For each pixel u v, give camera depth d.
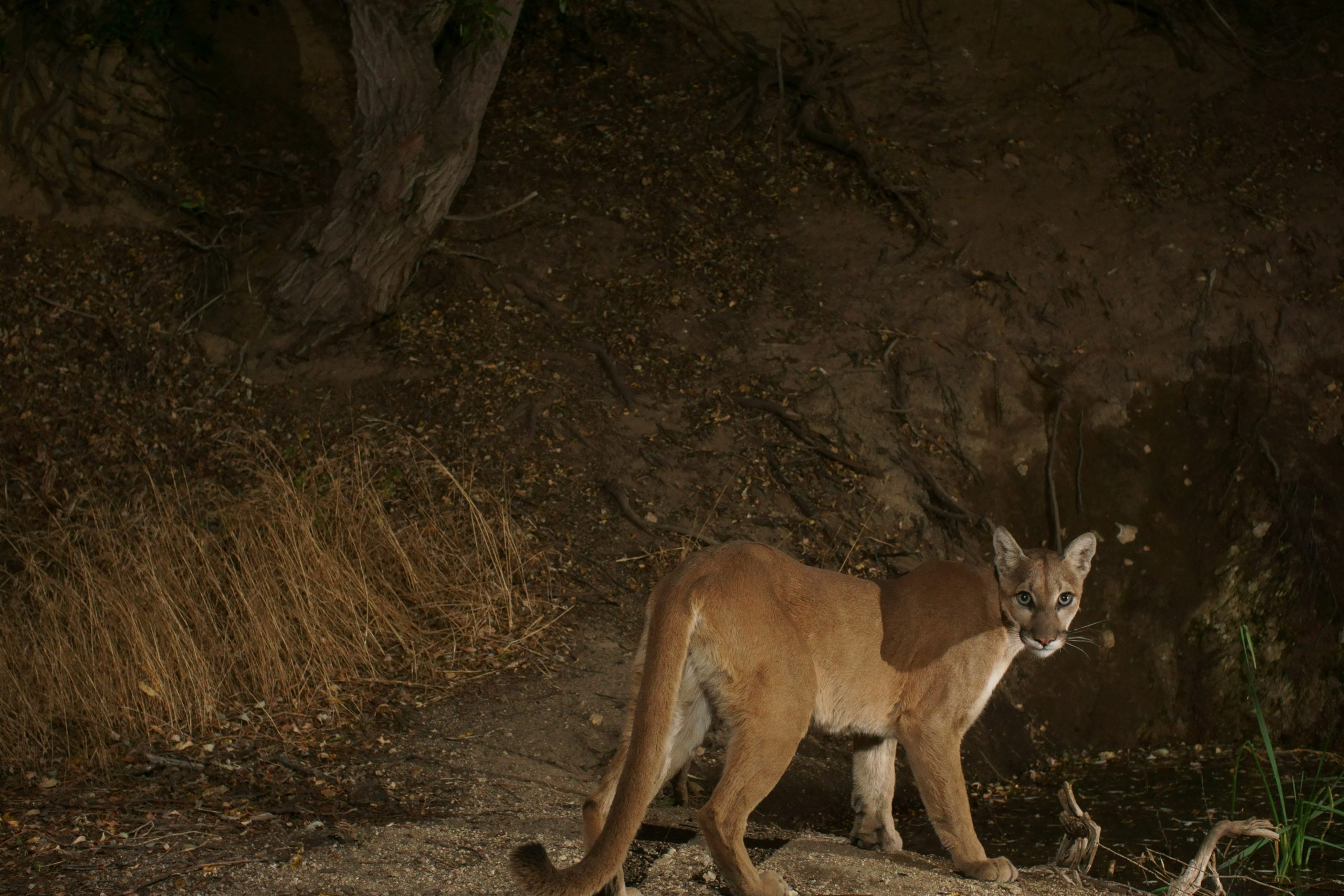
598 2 13.70
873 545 9.46
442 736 6.45
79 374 9.70
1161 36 14.04
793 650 4.58
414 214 10.30
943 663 4.88
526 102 12.70
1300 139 13.26
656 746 4.04
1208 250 11.95
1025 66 13.66
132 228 11.05
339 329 10.43
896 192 12.02
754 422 10.09
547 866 3.63
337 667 6.94
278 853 4.66
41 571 7.05
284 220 11.06
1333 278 11.91
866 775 5.30
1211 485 10.58
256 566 7.27
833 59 13.34
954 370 10.77
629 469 9.53
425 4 10.17
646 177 12.01
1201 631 9.85
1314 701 9.59
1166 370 11.16
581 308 10.84
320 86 12.39
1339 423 10.98
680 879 4.62
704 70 13.25
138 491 8.79
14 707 6.02
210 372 10.04
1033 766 8.51
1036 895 4.63
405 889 4.33
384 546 7.92
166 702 6.23
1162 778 8.24
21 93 11.25
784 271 11.41
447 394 9.98
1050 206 12.23
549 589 8.30
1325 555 10.15
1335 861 6.30
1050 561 4.89
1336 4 14.77
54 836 4.84
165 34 12.04
